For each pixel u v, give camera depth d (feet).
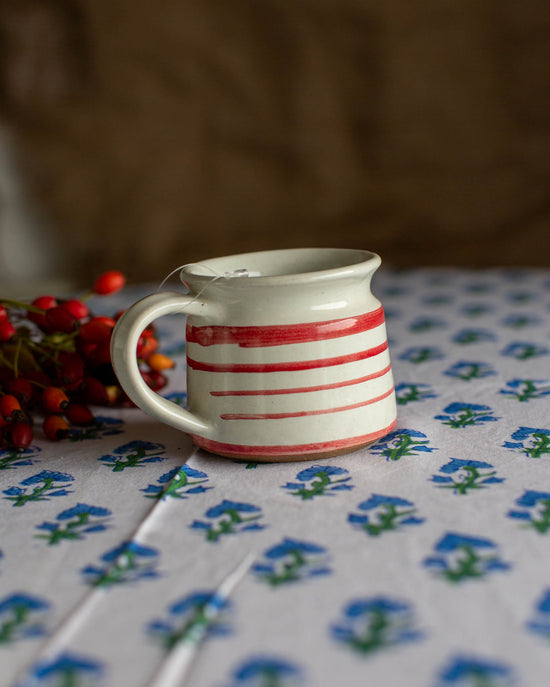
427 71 7.06
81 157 7.48
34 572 1.49
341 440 1.75
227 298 1.73
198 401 1.79
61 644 1.35
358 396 1.76
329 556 1.48
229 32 7.21
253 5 7.12
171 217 7.58
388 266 7.27
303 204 7.50
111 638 1.35
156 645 1.34
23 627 1.39
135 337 1.74
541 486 1.63
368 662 1.30
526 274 3.43
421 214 7.34
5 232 7.41
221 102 7.37
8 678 1.31
